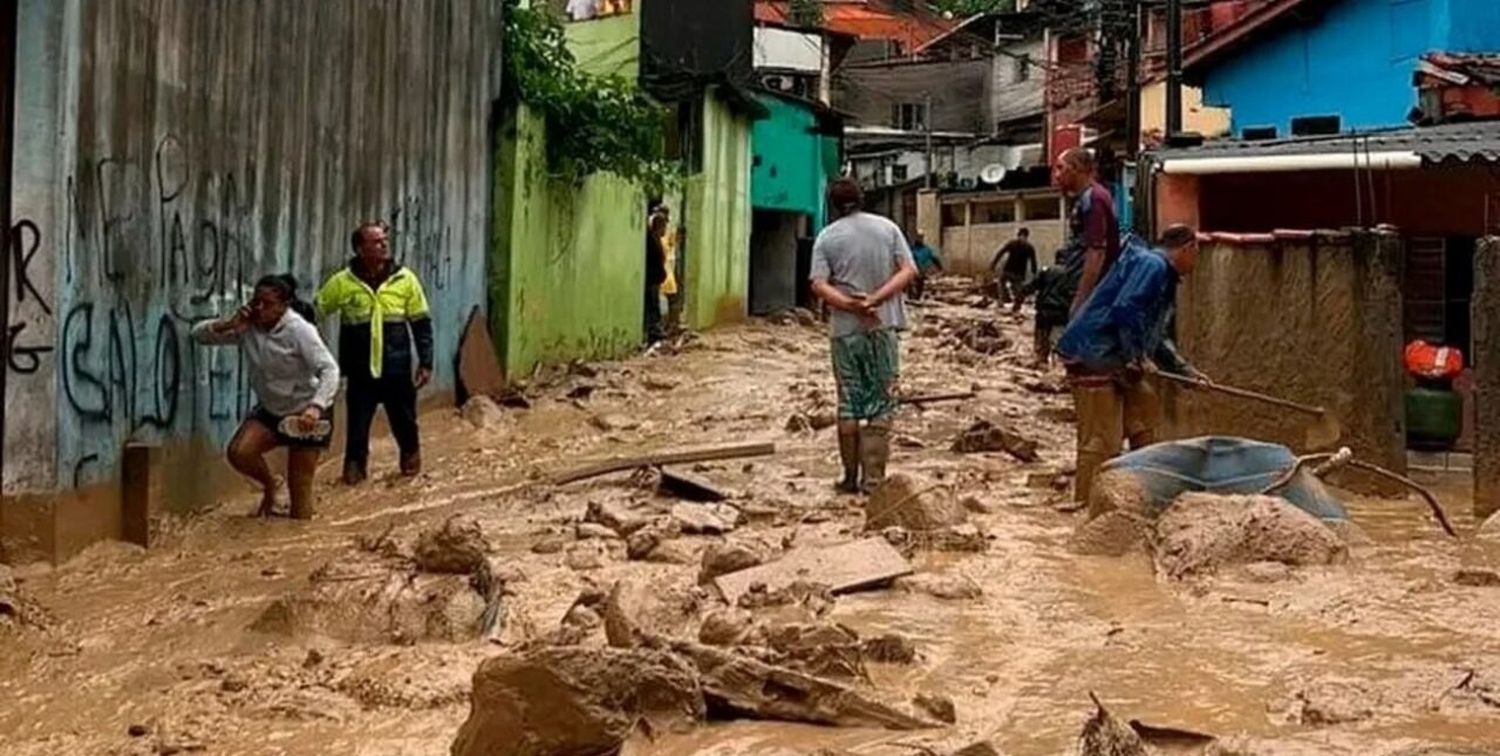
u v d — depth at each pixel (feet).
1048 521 29.40
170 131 30.07
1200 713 16.88
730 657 16.89
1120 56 111.86
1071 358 30.42
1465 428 37.96
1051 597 22.89
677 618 20.39
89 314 26.71
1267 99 79.92
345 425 40.16
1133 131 87.15
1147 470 26.84
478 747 15.16
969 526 27.17
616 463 36.63
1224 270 34.47
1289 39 77.82
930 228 175.01
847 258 32.63
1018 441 38.55
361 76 42.22
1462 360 37.29
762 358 69.77
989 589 23.44
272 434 30.96
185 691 18.44
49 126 25.23
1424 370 35.96
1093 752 14.62
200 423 31.60
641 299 74.49
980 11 210.18
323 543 28.48
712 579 23.49
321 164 39.32
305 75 37.99
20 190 25.08
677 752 15.48
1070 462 37.73
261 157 35.14
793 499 31.81
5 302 24.98
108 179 27.35
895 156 195.11
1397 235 32.91
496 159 55.06
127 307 28.19
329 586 22.00
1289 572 23.97
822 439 42.34
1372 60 72.02
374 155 43.45
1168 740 15.62
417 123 47.11
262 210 35.22
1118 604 22.43
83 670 19.57
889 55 216.33
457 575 22.95
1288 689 17.74
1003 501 31.76
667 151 86.79
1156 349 31.94
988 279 129.70
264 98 35.27
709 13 102.99
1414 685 17.49
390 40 44.57
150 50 29.01
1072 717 16.78
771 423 46.21
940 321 91.35
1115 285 30.22
